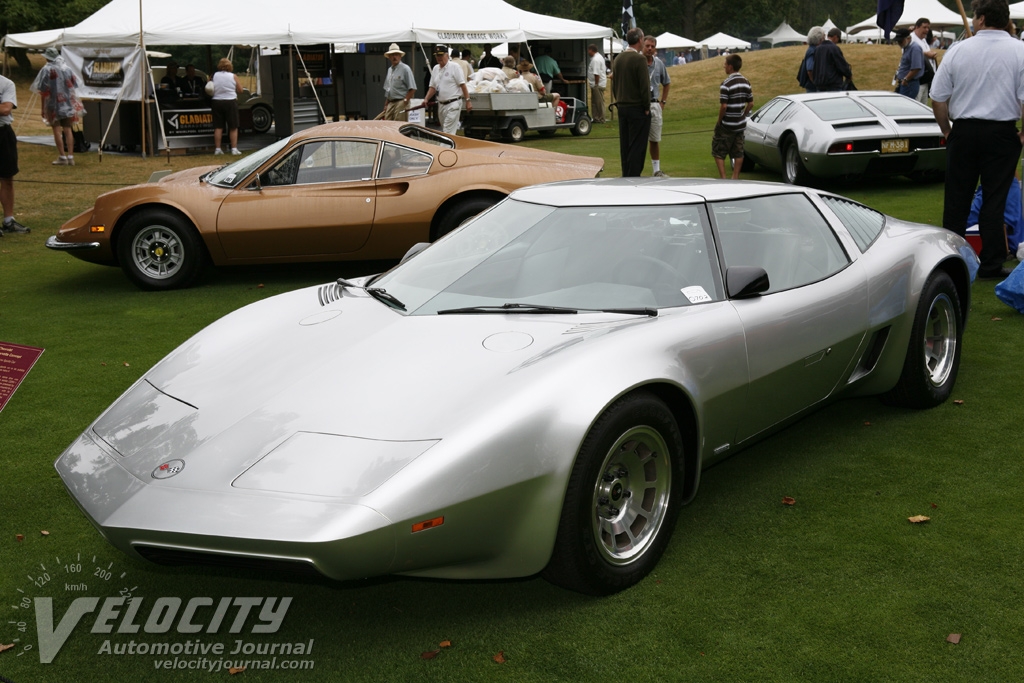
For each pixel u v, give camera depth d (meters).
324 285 3.94
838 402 4.55
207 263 7.48
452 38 18.83
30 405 4.74
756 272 3.17
